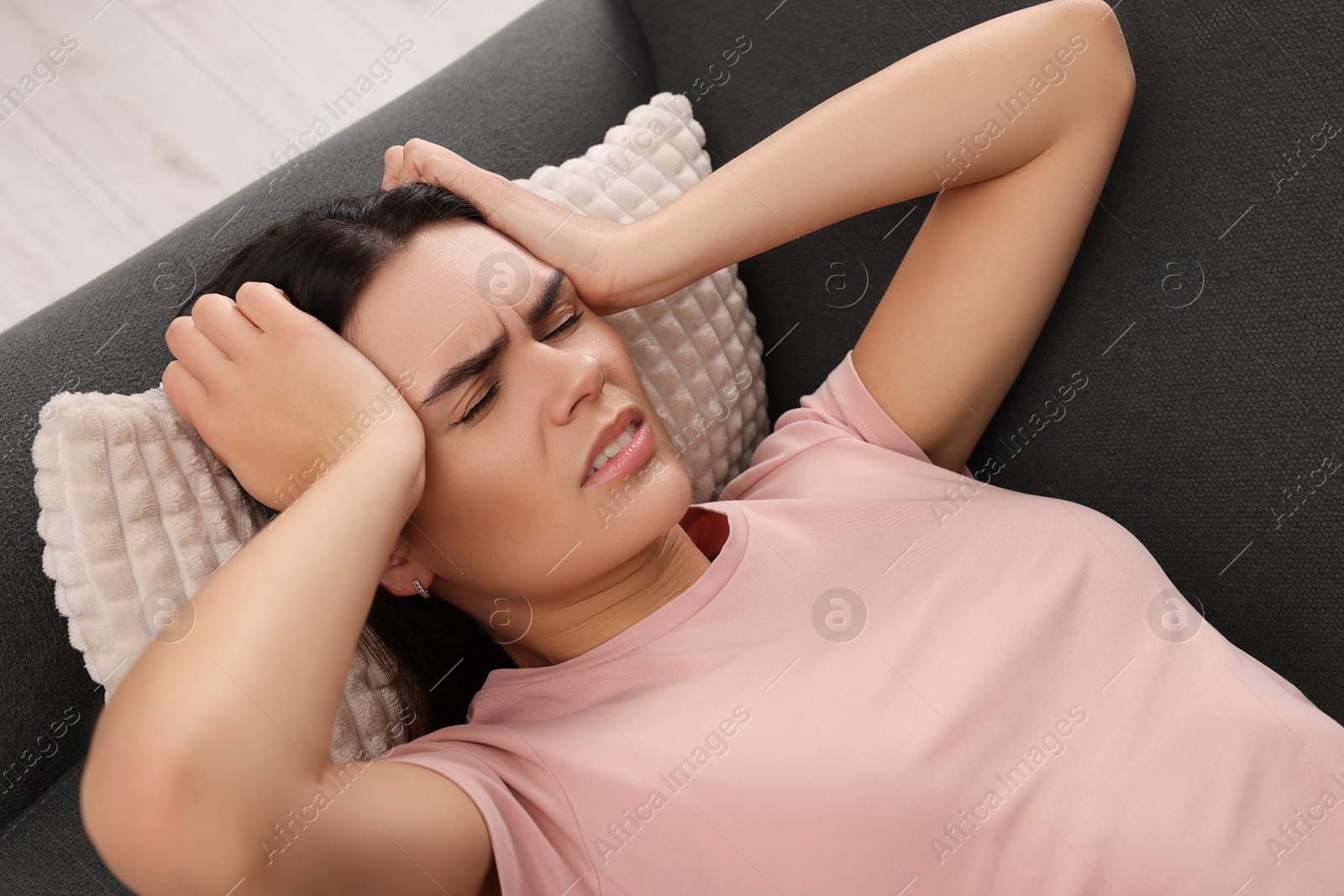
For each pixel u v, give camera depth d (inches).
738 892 28.8
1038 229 35.6
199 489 33.2
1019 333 37.0
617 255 35.2
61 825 31.9
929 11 39.8
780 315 44.8
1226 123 35.4
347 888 24.2
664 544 36.2
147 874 22.1
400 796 26.4
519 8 85.4
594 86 45.9
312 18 83.5
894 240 41.5
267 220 39.9
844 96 36.3
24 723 31.6
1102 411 38.6
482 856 27.9
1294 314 34.9
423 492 31.4
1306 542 35.4
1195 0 35.5
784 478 38.4
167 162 76.0
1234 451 36.2
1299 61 34.3
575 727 31.2
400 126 43.4
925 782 28.9
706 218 35.9
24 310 71.4
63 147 76.9
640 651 32.8
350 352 30.6
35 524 32.2
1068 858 28.9
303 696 24.2
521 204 35.2
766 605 33.1
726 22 44.0
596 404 31.4
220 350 31.8
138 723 22.6
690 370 41.1
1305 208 34.5
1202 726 30.4
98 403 31.7
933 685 30.6
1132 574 33.0
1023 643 31.4
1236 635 37.1
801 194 35.7
